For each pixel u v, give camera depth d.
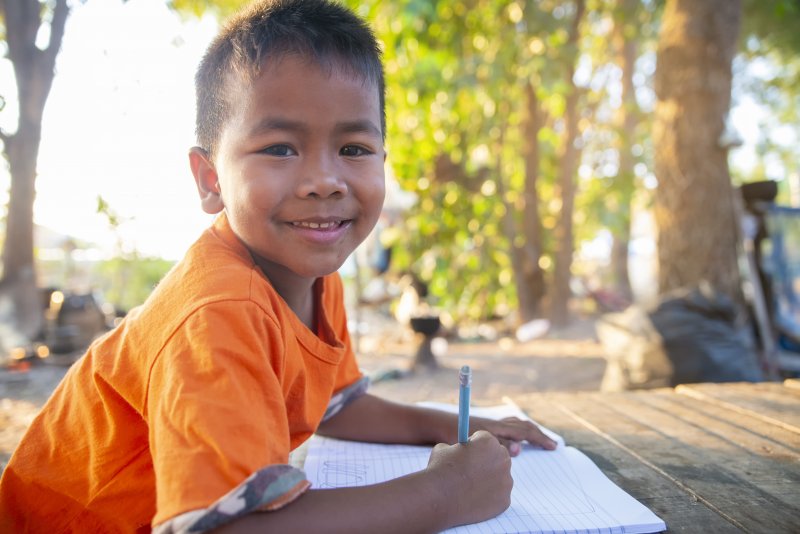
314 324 0.96
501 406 1.34
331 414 1.10
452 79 5.51
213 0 5.42
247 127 0.75
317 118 0.74
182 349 0.66
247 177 0.75
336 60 0.76
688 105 3.59
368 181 0.79
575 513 0.78
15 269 6.08
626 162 8.60
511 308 8.20
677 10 3.65
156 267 9.10
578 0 6.86
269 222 0.76
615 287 10.30
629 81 8.83
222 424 0.60
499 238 7.32
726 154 3.59
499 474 0.77
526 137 7.58
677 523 0.76
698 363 2.68
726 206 3.56
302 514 0.62
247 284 0.72
